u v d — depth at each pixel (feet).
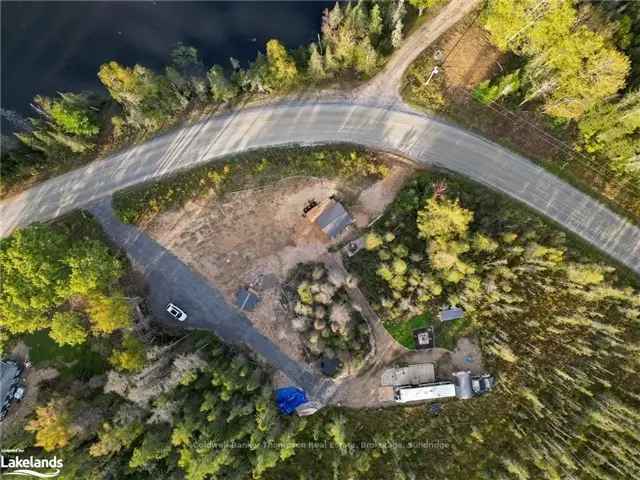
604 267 231.09
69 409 223.51
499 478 225.35
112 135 268.41
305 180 257.14
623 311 233.55
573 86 226.99
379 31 252.21
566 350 236.02
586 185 251.60
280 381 248.52
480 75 259.39
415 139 258.37
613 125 234.17
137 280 257.55
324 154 256.32
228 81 261.03
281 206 256.93
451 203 234.99
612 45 233.55
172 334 253.65
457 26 264.11
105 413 227.20
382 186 255.50
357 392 246.06
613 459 218.18
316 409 245.86
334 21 244.22
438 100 258.57
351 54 252.42
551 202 252.83
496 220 242.37
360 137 259.80
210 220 258.57
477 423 237.86
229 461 218.79
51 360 250.98
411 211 247.29
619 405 218.18
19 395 246.06
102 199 263.70
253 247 255.91
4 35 291.17
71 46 290.35
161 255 258.37
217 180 258.16
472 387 237.25
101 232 260.62
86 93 269.44
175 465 221.46
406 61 262.67
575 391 231.71
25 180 268.00
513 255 235.40
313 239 254.27
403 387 238.48
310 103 262.47
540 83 240.32
